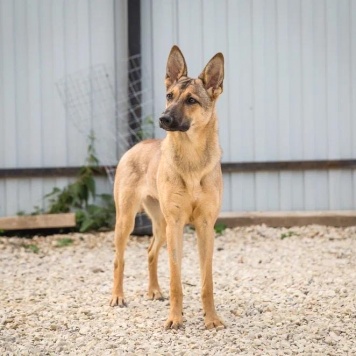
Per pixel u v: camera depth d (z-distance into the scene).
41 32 10.27
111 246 9.23
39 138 10.33
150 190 6.41
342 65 10.31
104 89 10.37
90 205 10.09
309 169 10.37
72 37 10.30
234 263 8.16
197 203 5.78
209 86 5.89
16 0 10.22
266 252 8.67
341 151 10.39
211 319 5.73
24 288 7.22
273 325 5.74
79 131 10.35
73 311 6.27
